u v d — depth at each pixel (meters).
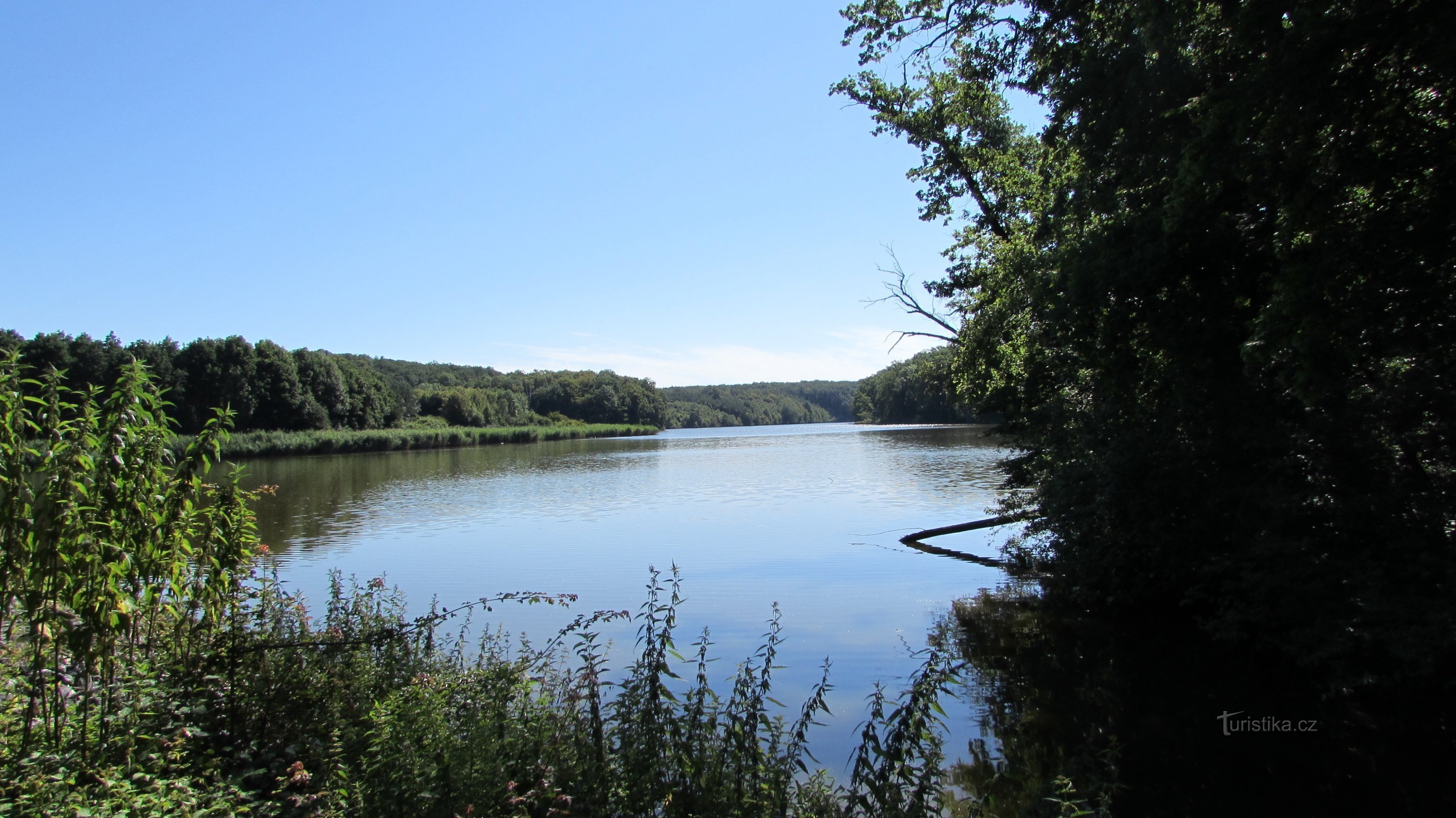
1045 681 9.80
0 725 4.90
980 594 14.56
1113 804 6.71
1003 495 22.44
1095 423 13.65
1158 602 12.88
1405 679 8.77
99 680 5.25
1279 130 8.16
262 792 5.07
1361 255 8.12
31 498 4.68
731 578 16.02
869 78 19.36
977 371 19.67
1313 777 7.20
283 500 31.83
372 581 8.32
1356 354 8.35
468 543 20.75
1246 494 10.63
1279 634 10.23
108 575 4.85
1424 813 6.54
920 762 7.25
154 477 5.25
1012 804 6.43
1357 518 9.34
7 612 4.80
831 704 8.90
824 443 75.25
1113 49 10.70
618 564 17.67
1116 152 10.94
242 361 72.69
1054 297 12.47
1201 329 10.90
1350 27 7.50
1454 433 8.52
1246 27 8.45
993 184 19.27
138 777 4.38
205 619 6.29
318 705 6.18
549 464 53.94
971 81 14.26
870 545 19.84
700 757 5.17
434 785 4.79
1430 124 7.94
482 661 7.54
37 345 61.12
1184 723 8.42
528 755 5.36
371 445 73.44
